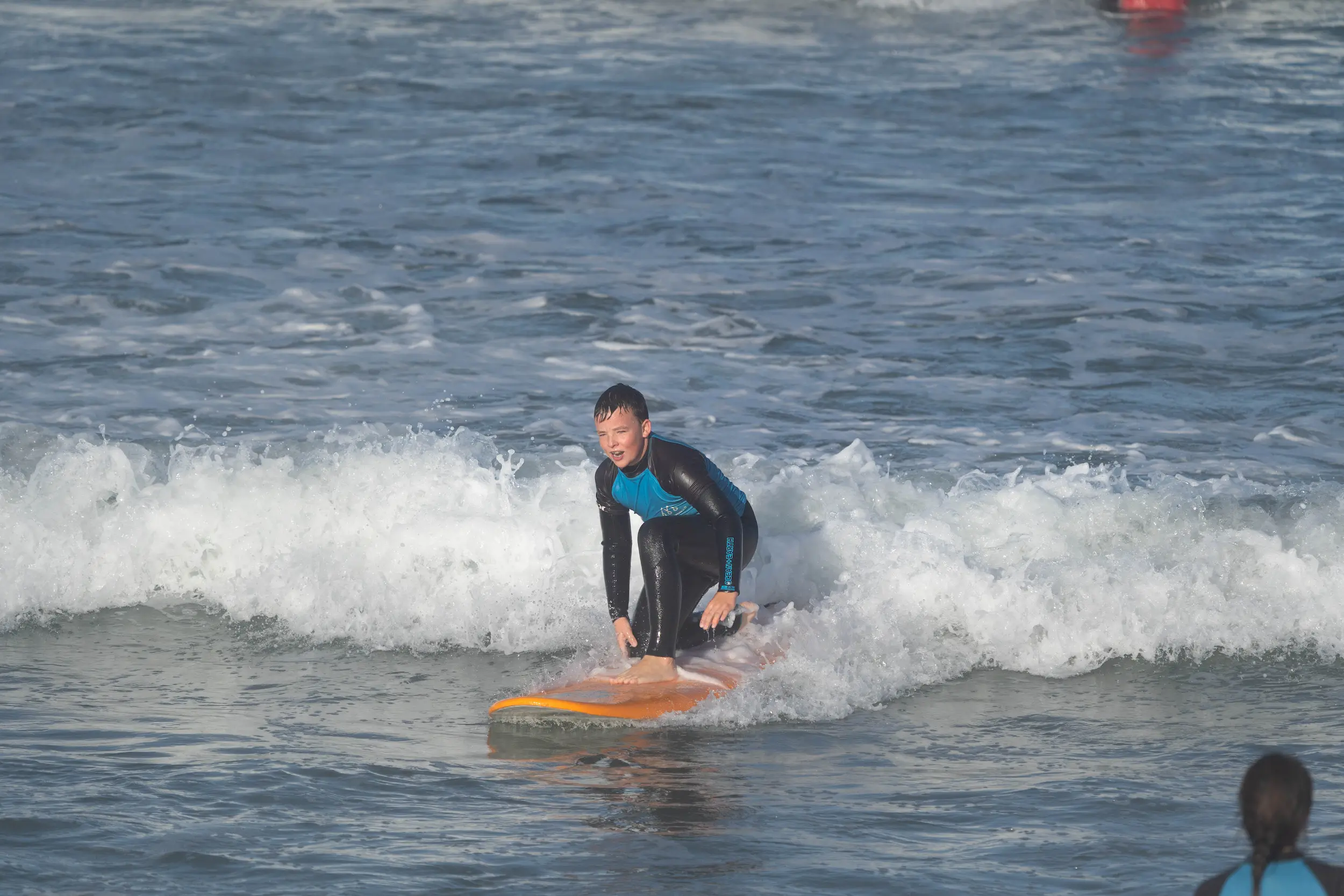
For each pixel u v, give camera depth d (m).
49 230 57.69
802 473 31.62
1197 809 19.14
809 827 18.58
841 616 26.23
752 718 22.97
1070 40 101.88
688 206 63.03
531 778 20.38
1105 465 34.25
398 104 82.50
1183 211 62.06
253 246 56.16
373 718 23.00
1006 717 23.22
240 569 29.08
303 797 19.41
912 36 103.06
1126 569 27.17
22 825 18.16
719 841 18.08
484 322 47.31
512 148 73.25
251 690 24.28
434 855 17.55
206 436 36.06
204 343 44.75
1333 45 98.50
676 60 94.19
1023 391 40.47
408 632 27.08
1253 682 24.72
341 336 45.72
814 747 21.83
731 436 36.53
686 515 24.69
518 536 28.59
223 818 18.58
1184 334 45.50
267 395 39.91
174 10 106.75
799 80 89.12
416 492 29.95
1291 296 49.41
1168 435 36.50
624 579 24.86
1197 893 11.89
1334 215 60.75
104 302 48.75
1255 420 37.59
